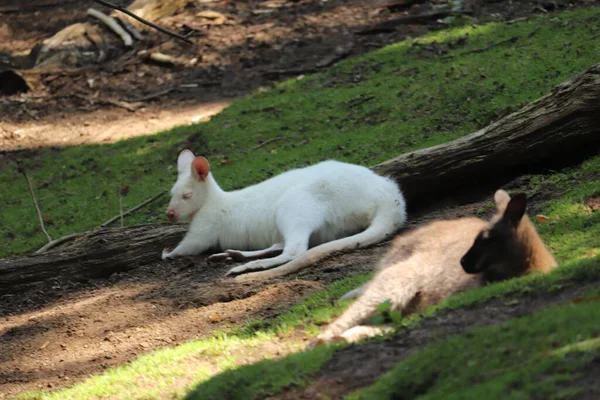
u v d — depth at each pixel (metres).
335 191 12.03
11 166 22.97
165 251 13.03
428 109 17.92
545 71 17.30
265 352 8.22
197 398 7.33
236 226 12.63
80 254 13.34
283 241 12.20
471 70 19.03
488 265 7.76
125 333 10.30
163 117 24.75
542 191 11.95
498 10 25.97
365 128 18.28
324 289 9.96
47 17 34.00
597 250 8.75
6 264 13.29
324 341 7.62
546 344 6.03
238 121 21.55
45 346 10.48
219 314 10.03
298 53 27.23
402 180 13.07
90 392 8.38
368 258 11.05
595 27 19.36
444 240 8.34
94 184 20.39
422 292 8.01
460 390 5.82
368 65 23.02
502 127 12.88
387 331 7.52
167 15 31.30
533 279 7.45
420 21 26.89
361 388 6.48
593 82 12.28
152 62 28.34
